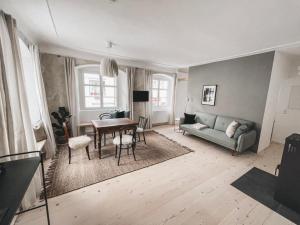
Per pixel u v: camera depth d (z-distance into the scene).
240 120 3.72
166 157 3.16
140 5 1.76
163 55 4.10
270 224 1.62
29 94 3.12
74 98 3.96
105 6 1.81
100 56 4.25
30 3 1.75
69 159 2.79
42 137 2.86
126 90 4.88
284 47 2.92
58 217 1.63
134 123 3.18
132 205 1.82
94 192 2.04
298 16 1.85
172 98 6.25
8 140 1.53
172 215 1.69
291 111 4.00
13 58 1.73
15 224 1.53
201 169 2.72
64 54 3.73
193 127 4.29
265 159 3.20
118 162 2.78
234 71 3.92
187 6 1.74
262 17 1.92
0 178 1.03
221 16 1.94
